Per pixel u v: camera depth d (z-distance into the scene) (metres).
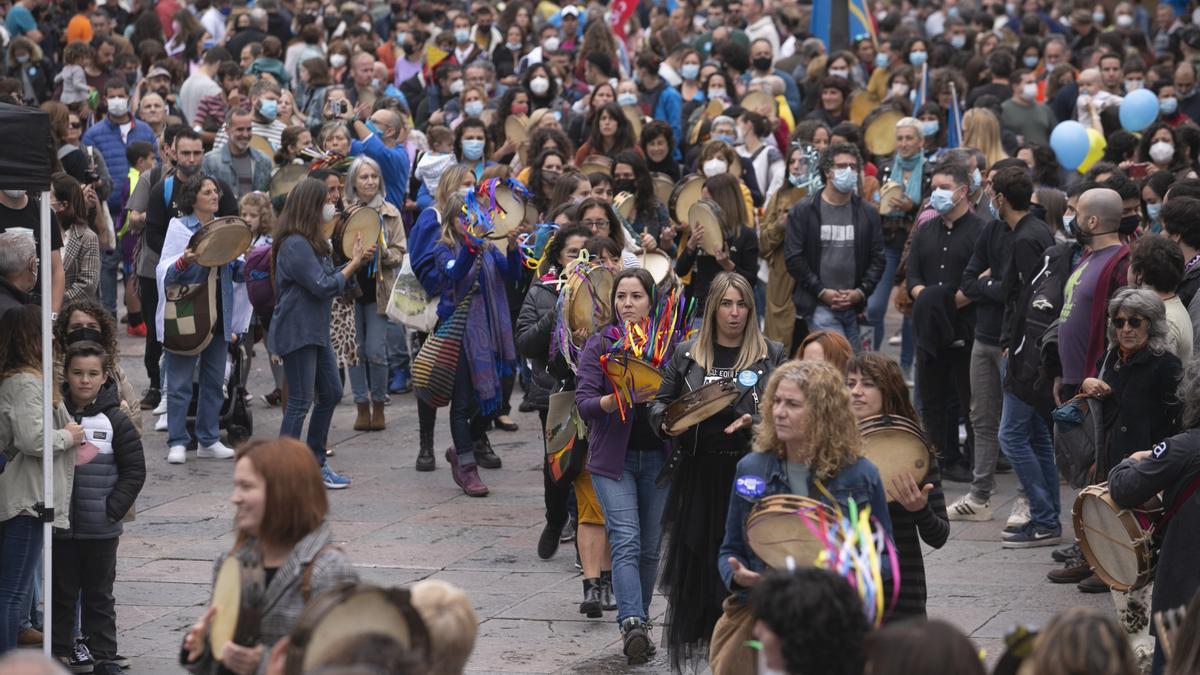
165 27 54.72
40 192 16.59
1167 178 25.70
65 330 18.23
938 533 14.70
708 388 16.20
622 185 29.08
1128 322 17.95
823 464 13.39
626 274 18.33
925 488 14.48
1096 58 44.25
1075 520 17.19
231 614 11.55
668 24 52.41
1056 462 20.72
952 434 26.44
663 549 18.86
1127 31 51.34
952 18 56.66
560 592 20.88
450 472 27.19
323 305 25.47
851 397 13.77
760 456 13.90
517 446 29.00
